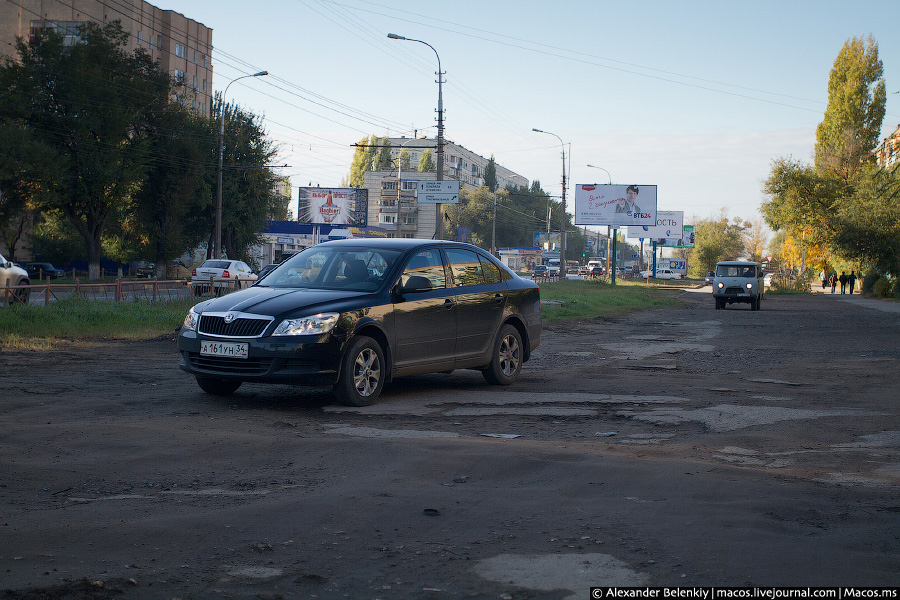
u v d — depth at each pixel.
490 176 127.56
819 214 52.94
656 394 8.80
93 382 8.80
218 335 7.61
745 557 3.46
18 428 6.07
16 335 12.91
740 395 8.86
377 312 7.90
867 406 8.11
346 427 6.57
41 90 45.41
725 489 4.62
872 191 45.47
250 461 5.29
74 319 14.94
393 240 9.06
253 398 8.04
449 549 3.59
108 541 3.64
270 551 3.55
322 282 8.50
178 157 51.53
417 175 116.81
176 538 3.70
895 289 46.28
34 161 41.72
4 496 4.33
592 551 3.55
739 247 120.00
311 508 4.20
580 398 8.41
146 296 21.23
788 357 13.71
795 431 6.71
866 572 3.30
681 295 49.69
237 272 35.25
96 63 47.38
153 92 49.88
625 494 4.53
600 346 15.50
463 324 8.88
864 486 4.80
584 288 42.91
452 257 9.14
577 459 5.36
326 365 7.41
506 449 5.62
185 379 9.29
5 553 3.45
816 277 80.56
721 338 18.00
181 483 4.72
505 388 9.22
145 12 74.88
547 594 3.07
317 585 3.17
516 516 4.09
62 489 4.52
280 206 64.12
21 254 66.06
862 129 59.59
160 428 6.22
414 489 4.61
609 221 56.75
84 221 48.81
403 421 6.95
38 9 70.31
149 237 55.16
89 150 46.12
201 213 55.72
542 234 126.12
